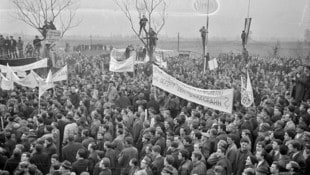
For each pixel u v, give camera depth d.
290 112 10.56
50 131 9.06
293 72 22.23
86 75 24.44
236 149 7.64
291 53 23.92
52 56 25.12
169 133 8.56
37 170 7.00
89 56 25.53
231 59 24.34
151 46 25.19
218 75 22.45
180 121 9.62
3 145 8.71
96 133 9.94
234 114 10.79
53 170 6.96
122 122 9.89
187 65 24.12
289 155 7.21
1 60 22.59
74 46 25.67
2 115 11.96
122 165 7.91
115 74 21.14
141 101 12.45
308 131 8.69
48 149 8.01
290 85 20.19
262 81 21.61
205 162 7.37
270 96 16.42
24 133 8.98
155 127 9.16
